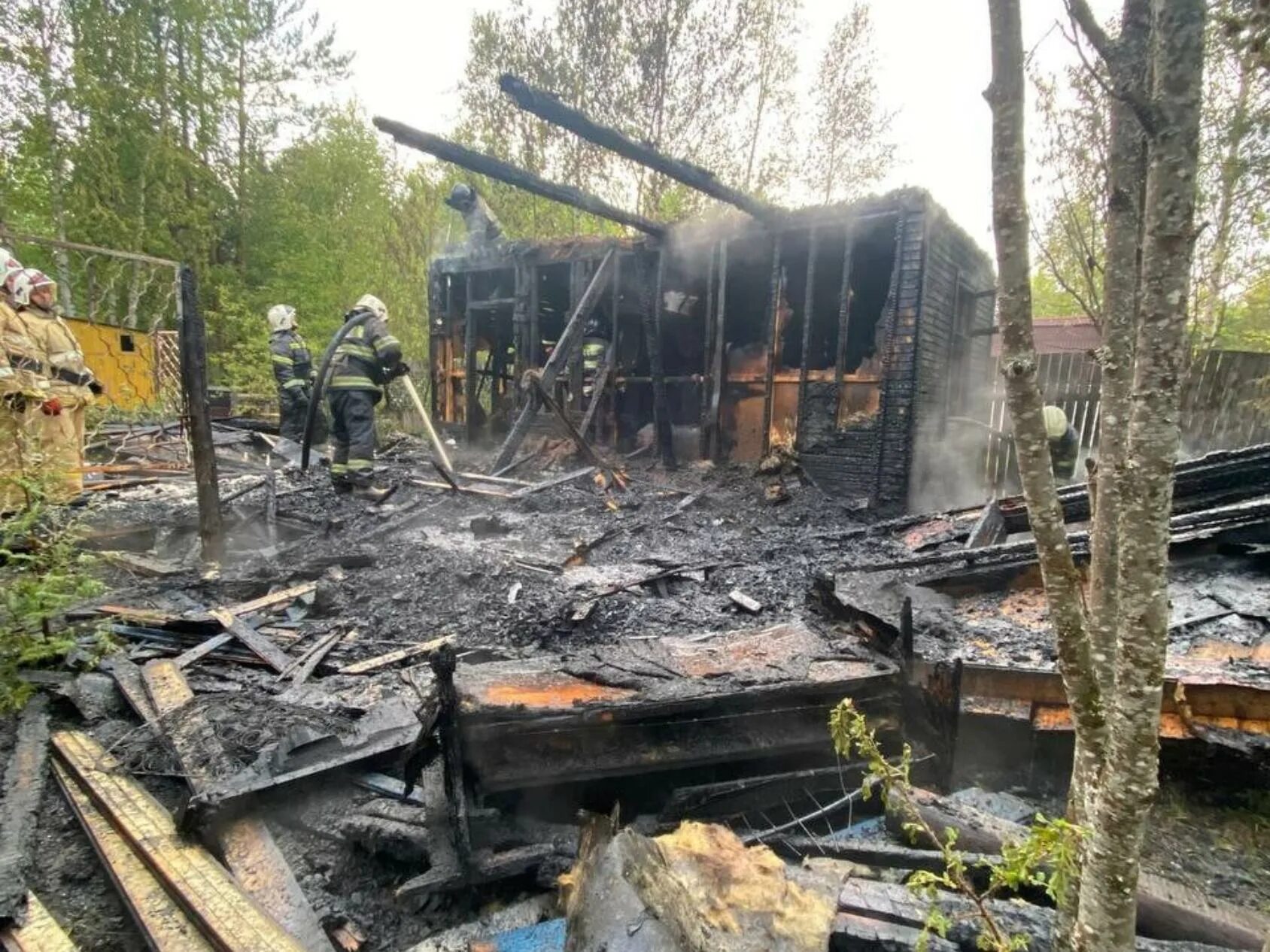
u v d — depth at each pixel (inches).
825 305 272.2
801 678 70.9
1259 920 51.8
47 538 111.7
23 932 53.4
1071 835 34.2
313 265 612.7
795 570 148.3
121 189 525.3
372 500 218.1
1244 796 72.2
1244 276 227.8
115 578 145.9
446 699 58.7
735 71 446.3
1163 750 75.7
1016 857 35.5
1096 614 34.9
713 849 49.6
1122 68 31.8
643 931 39.4
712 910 43.6
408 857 64.7
